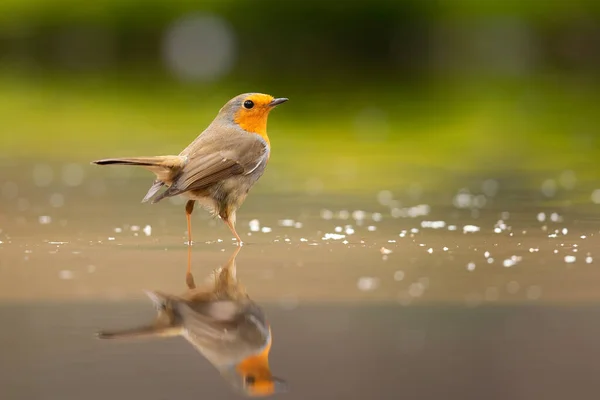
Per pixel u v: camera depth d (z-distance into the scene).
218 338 6.25
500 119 26.62
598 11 42.00
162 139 22.31
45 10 46.47
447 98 31.44
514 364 5.67
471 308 7.06
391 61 42.47
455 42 43.00
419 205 13.47
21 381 5.36
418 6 42.69
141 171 17.88
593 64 41.72
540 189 15.27
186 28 43.38
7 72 42.00
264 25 42.25
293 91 33.50
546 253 9.49
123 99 31.86
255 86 34.62
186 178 9.87
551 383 5.33
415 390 5.23
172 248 9.90
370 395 5.15
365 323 6.64
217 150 10.38
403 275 8.34
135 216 12.34
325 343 6.13
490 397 5.11
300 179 16.73
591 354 5.86
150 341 6.17
